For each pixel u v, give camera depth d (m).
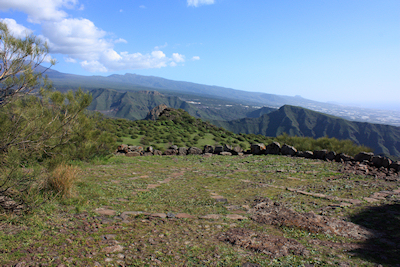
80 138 10.59
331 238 4.06
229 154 16.67
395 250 3.57
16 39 4.76
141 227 4.50
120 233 4.14
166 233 4.26
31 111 5.72
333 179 8.60
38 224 4.18
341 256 3.44
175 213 5.46
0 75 4.68
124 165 11.84
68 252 3.30
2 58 4.69
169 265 3.16
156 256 3.39
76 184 6.95
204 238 4.10
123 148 16.84
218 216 5.25
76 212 5.03
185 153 17.61
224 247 3.75
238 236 4.13
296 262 3.27
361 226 4.53
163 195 7.03
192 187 8.05
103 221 4.66
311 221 4.70
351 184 7.83
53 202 5.32
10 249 3.26
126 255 3.37
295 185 7.95
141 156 16.12
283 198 6.52
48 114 6.48
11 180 4.75
